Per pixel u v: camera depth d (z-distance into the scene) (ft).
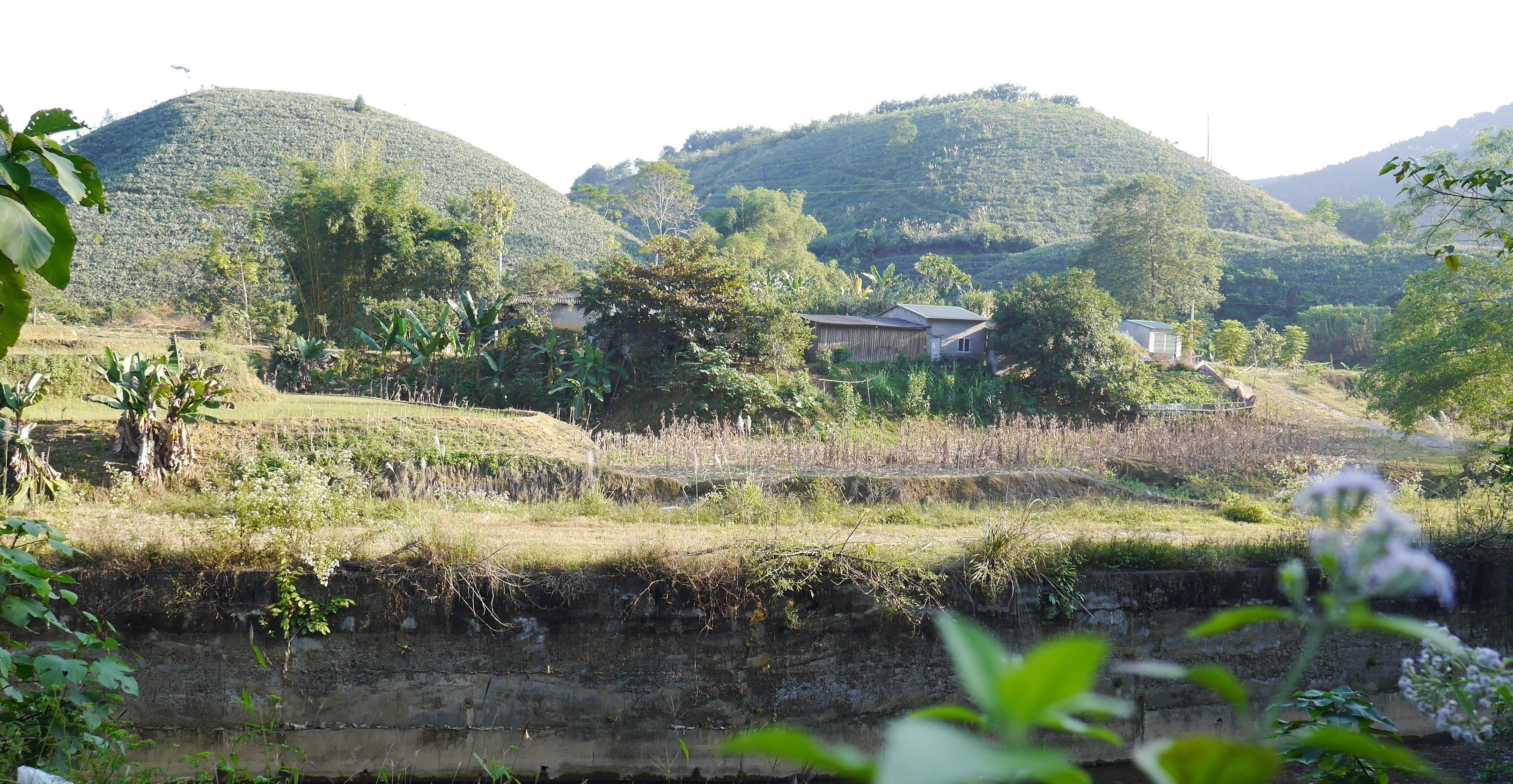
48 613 16.79
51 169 13.76
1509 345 70.13
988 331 139.64
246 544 35.22
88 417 61.26
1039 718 2.89
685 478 62.64
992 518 53.11
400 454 61.87
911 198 375.04
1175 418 106.52
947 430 88.02
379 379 115.85
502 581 35.81
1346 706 14.29
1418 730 39.55
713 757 35.65
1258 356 178.50
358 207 136.87
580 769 35.27
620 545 40.57
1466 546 41.86
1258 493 71.87
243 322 145.07
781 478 63.62
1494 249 77.36
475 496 52.60
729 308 116.98
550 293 151.12
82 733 17.13
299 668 34.73
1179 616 39.37
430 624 35.42
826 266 260.01
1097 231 219.00
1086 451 79.82
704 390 109.60
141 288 184.55
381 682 35.06
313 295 139.74
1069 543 40.93
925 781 2.49
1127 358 125.49
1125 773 37.55
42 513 43.88
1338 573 4.69
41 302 149.48
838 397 118.11
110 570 34.06
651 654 36.19
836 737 36.45
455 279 145.79
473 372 118.42
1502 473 45.34
